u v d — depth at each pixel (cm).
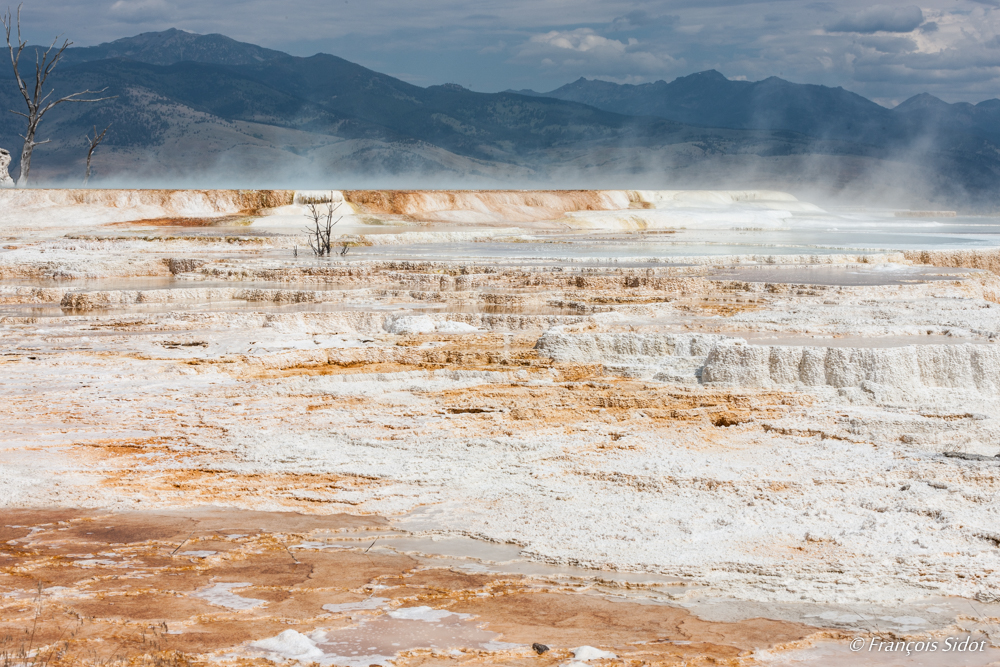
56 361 1634
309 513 977
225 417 1323
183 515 966
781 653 652
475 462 1134
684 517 953
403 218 4816
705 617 720
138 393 1444
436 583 786
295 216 4544
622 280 2464
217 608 712
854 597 763
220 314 2041
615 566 831
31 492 1016
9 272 2775
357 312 2022
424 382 1504
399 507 991
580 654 629
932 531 905
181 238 3659
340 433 1243
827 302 2173
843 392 1391
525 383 1496
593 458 1142
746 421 1293
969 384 1445
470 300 2319
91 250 3294
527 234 4428
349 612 712
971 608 743
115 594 739
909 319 1808
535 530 922
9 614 688
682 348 1623
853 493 1013
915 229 5125
